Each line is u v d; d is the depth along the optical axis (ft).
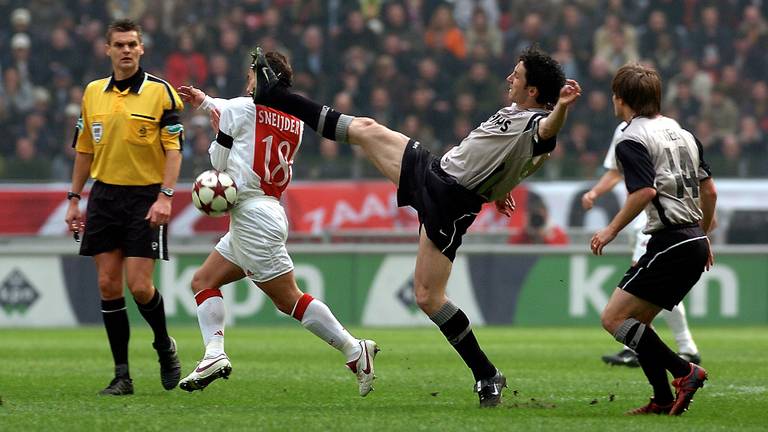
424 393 87.71
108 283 84.89
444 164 74.43
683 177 72.18
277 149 79.61
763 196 211.20
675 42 257.34
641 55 255.29
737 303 194.90
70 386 92.68
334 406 77.25
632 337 72.59
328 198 207.10
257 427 63.77
